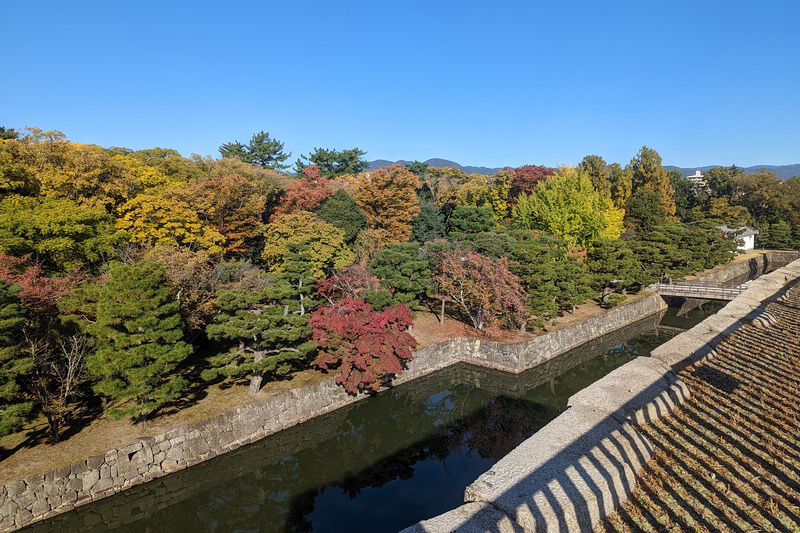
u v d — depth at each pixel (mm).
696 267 44438
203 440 15484
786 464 5660
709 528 4719
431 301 33906
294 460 17219
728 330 11914
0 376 12102
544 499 5371
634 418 7031
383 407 21391
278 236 29266
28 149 23328
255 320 17266
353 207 35750
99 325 14250
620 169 66750
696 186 85062
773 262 62250
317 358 20062
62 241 19188
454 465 16562
